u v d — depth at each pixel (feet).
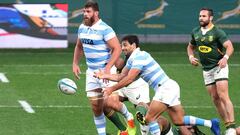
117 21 264.52
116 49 111.14
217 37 117.80
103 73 108.06
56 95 161.27
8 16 250.78
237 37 267.80
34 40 252.83
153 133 108.37
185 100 156.35
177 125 109.81
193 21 266.57
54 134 121.80
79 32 114.21
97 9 111.96
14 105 148.66
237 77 189.88
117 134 121.90
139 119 108.27
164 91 106.11
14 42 252.01
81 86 174.40
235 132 117.08
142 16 265.54
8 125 128.98
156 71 106.63
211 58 119.44
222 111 122.31
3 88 170.91
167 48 254.68
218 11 266.36
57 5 252.21
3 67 207.92
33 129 125.70
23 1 257.14
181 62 219.41
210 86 121.80
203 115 140.15
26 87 172.35
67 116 137.39
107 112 117.91
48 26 252.21
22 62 219.41
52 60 224.12
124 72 107.14
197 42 120.57
